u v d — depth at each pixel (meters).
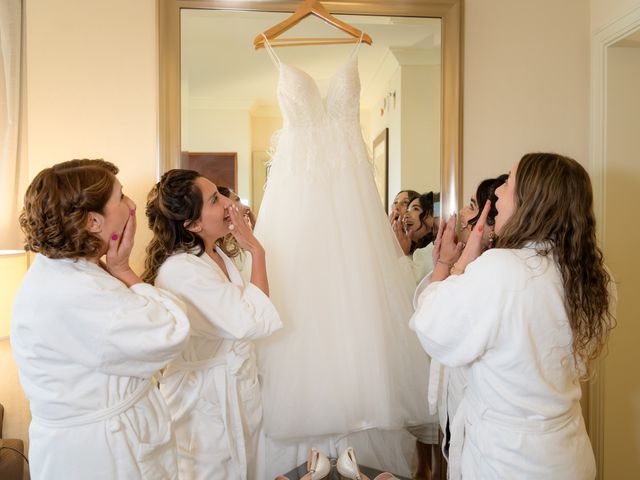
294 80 1.56
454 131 1.85
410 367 1.67
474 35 1.90
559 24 1.92
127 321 1.02
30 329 1.02
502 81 1.91
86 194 1.02
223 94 1.77
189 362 1.36
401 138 1.85
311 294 1.54
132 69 1.78
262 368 1.52
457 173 1.85
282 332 1.52
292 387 1.50
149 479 1.09
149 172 1.79
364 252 1.58
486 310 1.07
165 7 1.73
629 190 1.90
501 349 1.08
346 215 1.59
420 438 1.82
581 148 1.95
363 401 1.55
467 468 1.17
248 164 1.78
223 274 1.38
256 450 1.51
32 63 1.74
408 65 1.85
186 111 1.76
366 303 1.56
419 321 1.17
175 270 1.29
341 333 1.55
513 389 1.08
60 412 1.03
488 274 1.08
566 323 1.08
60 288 1.02
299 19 1.61
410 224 1.86
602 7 1.86
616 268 1.91
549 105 1.93
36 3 1.73
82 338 1.02
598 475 1.96
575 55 1.93
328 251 1.57
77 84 1.76
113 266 1.14
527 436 1.07
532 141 1.92
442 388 1.53
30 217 1.01
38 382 1.04
